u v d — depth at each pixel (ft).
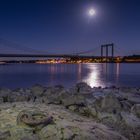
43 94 42.01
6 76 160.15
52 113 25.36
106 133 21.83
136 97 43.80
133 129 24.50
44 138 19.45
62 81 122.93
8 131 19.93
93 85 102.37
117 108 30.30
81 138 19.79
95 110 28.07
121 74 181.78
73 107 29.86
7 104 30.63
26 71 234.38
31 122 20.81
